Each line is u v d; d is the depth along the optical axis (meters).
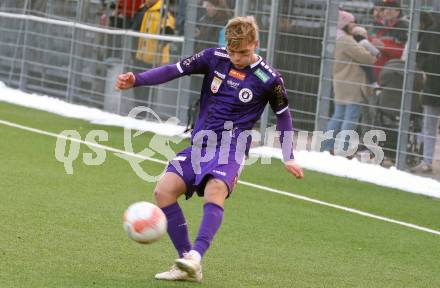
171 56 39.56
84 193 26.08
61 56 44.66
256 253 20.86
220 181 17.48
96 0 43.12
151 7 40.94
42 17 45.72
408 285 19.12
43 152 32.47
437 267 21.08
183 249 17.91
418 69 32.00
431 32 31.56
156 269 18.48
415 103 32.19
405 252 22.42
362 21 33.41
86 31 43.16
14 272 17.36
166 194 17.70
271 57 36.28
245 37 17.58
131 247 20.19
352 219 26.06
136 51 40.72
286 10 35.75
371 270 20.20
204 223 17.22
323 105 34.84
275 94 18.14
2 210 22.86
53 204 24.14
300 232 23.66
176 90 38.94
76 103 43.84
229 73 18.08
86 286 16.80
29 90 46.56
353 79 33.81
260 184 30.28
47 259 18.55
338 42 34.00
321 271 19.67
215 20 37.66
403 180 31.73
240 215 25.11
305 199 28.41
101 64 42.34
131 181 28.64
